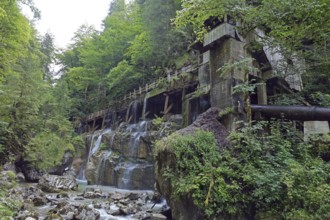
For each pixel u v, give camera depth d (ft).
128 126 84.99
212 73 42.80
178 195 27.20
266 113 35.96
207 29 43.70
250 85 33.68
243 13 35.76
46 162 69.46
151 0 86.22
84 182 82.28
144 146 68.44
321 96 37.22
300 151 28.91
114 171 72.13
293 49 39.27
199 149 28.96
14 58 64.39
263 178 25.36
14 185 44.80
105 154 80.02
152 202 42.91
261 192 24.95
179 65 79.05
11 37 59.36
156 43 86.17
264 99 41.52
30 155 65.57
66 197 46.34
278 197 24.34
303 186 23.29
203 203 25.16
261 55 43.52
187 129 34.24
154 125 69.82
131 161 71.05
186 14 35.68
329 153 28.84
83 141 99.04
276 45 39.37
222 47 41.42
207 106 52.85
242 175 27.37
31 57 76.89
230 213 25.31
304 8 31.48
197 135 30.63
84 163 94.68
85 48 143.02
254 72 42.32
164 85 73.77
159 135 63.98
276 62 43.14
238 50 40.70
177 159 28.02
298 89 44.65
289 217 22.66
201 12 35.60
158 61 92.79
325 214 21.08
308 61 41.81
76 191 56.80
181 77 67.36
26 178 67.00
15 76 63.82
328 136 29.73
